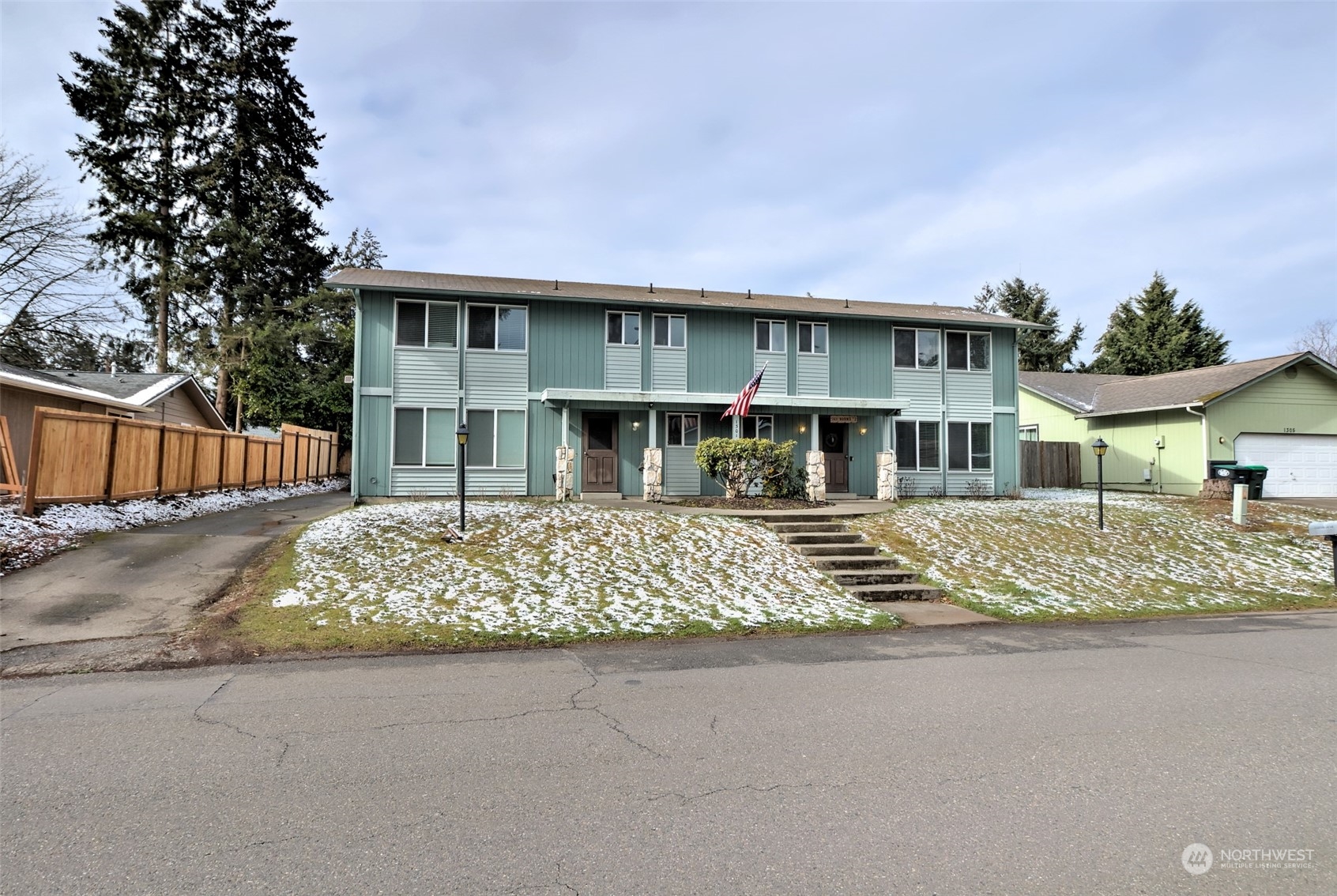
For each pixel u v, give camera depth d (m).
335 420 29.80
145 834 3.29
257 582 9.38
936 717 5.12
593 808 3.60
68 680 5.91
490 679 6.04
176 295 31.00
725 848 3.21
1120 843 3.29
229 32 31.44
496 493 18.62
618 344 19.56
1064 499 20.72
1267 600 10.88
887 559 11.98
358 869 3.01
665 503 16.36
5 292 24.45
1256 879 2.99
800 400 18.95
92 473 13.39
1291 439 23.08
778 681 6.08
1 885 2.86
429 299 18.47
